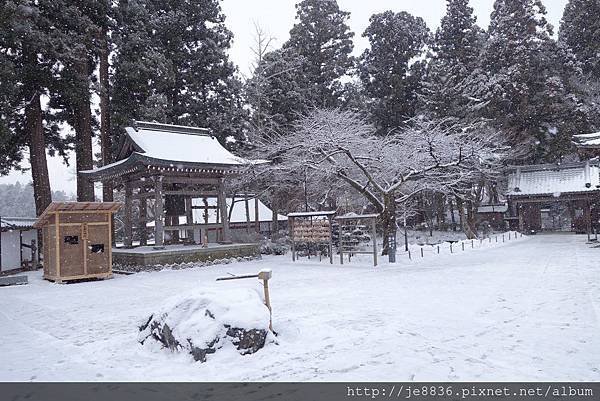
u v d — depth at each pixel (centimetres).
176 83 3125
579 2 4816
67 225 1752
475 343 674
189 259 2120
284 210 3912
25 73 2247
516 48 4194
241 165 2402
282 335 734
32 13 2117
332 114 2730
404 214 3831
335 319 866
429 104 3941
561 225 5453
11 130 2458
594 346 638
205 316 677
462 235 4172
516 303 968
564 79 4534
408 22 4822
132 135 2284
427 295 1124
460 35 4412
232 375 566
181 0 3122
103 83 2761
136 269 2027
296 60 3694
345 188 3316
